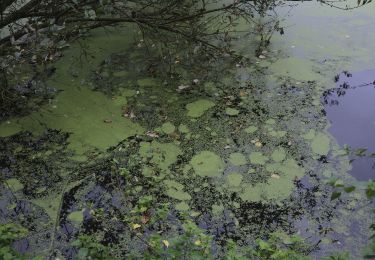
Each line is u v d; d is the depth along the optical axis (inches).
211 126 138.6
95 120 141.0
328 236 105.1
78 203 115.4
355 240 103.8
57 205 114.7
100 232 107.7
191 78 160.2
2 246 81.9
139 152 129.6
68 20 147.4
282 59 170.2
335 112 143.4
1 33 148.9
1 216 111.6
